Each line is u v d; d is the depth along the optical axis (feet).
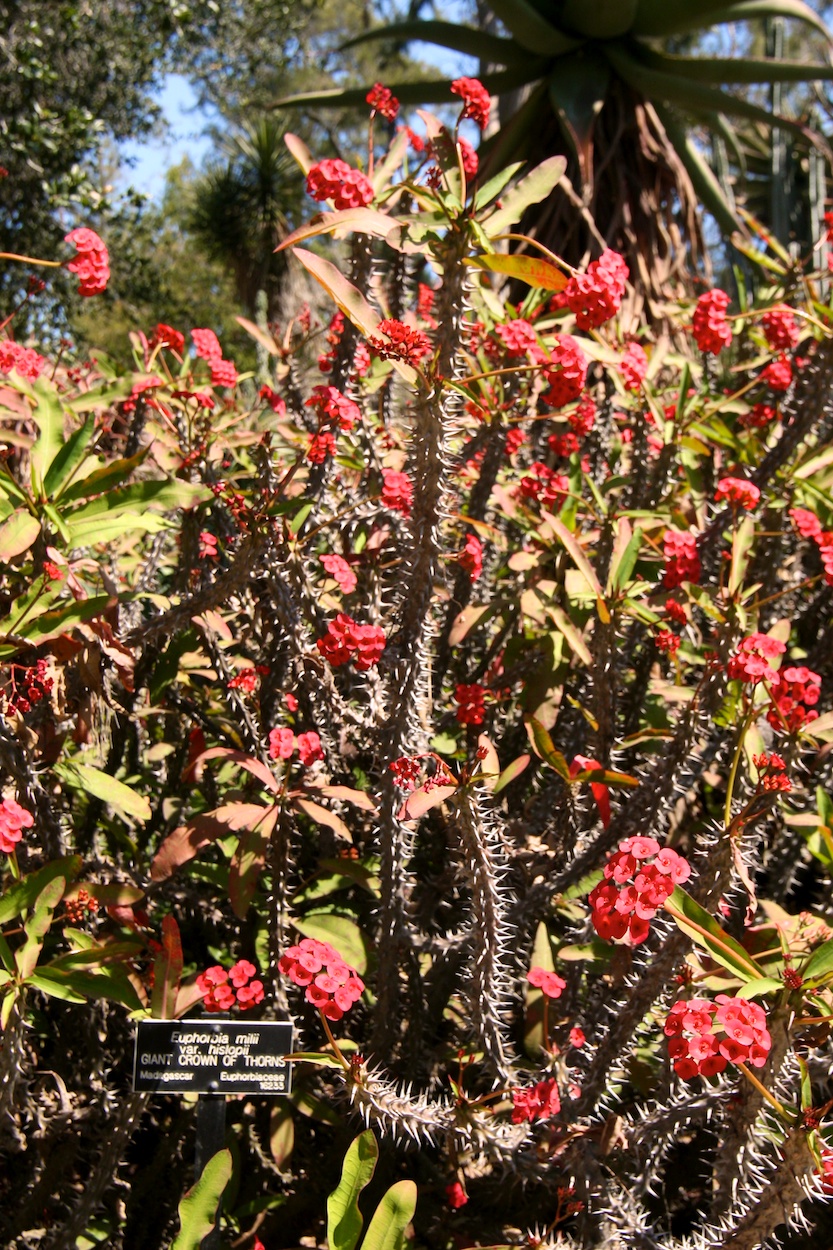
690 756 6.33
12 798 6.38
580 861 6.55
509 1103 6.37
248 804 6.45
